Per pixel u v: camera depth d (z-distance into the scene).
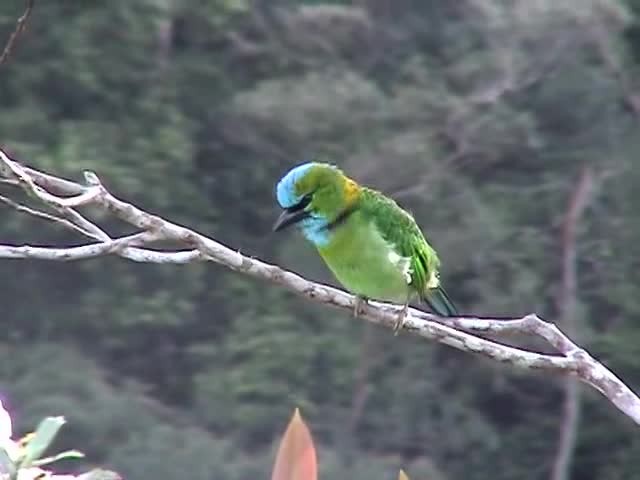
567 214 20.22
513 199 20.25
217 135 20.20
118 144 19.56
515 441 19.81
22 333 18.58
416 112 19.84
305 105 19.42
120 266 18.77
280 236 19.72
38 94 19.56
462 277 19.55
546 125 20.75
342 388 18.97
